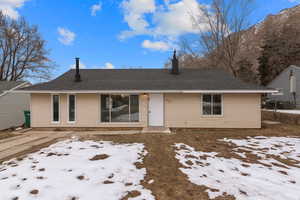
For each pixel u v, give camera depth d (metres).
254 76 28.64
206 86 10.69
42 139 8.20
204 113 10.80
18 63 23.22
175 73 13.36
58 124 10.88
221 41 21.62
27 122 11.88
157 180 4.11
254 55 27.19
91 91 10.24
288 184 4.11
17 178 4.03
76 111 10.89
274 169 4.94
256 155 6.06
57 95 10.90
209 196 3.52
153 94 10.92
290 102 21.05
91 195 3.45
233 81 11.72
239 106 10.66
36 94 10.93
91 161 5.03
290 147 6.96
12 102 13.59
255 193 3.67
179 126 10.89
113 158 5.26
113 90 10.32
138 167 4.76
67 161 5.02
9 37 22.25
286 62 26.88
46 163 4.88
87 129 10.67
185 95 10.87
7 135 9.20
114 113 10.90
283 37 27.62
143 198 3.38
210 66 22.30
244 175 4.52
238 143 7.46
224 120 10.73
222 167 4.98
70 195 3.43
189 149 6.44
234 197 3.51
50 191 3.54
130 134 9.12
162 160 5.31
